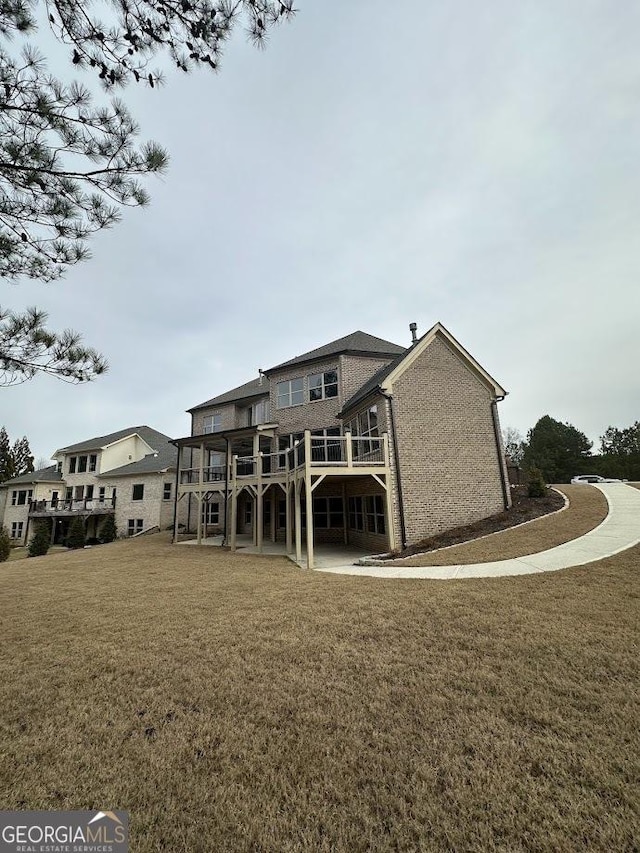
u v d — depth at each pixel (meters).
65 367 5.07
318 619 5.96
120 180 4.52
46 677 4.35
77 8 3.53
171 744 3.08
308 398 19.30
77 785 2.65
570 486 19.47
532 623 5.18
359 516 16.53
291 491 15.54
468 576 8.02
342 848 2.11
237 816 2.34
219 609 6.83
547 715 3.22
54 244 4.76
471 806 2.35
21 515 31.86
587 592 6.26
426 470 13.56
